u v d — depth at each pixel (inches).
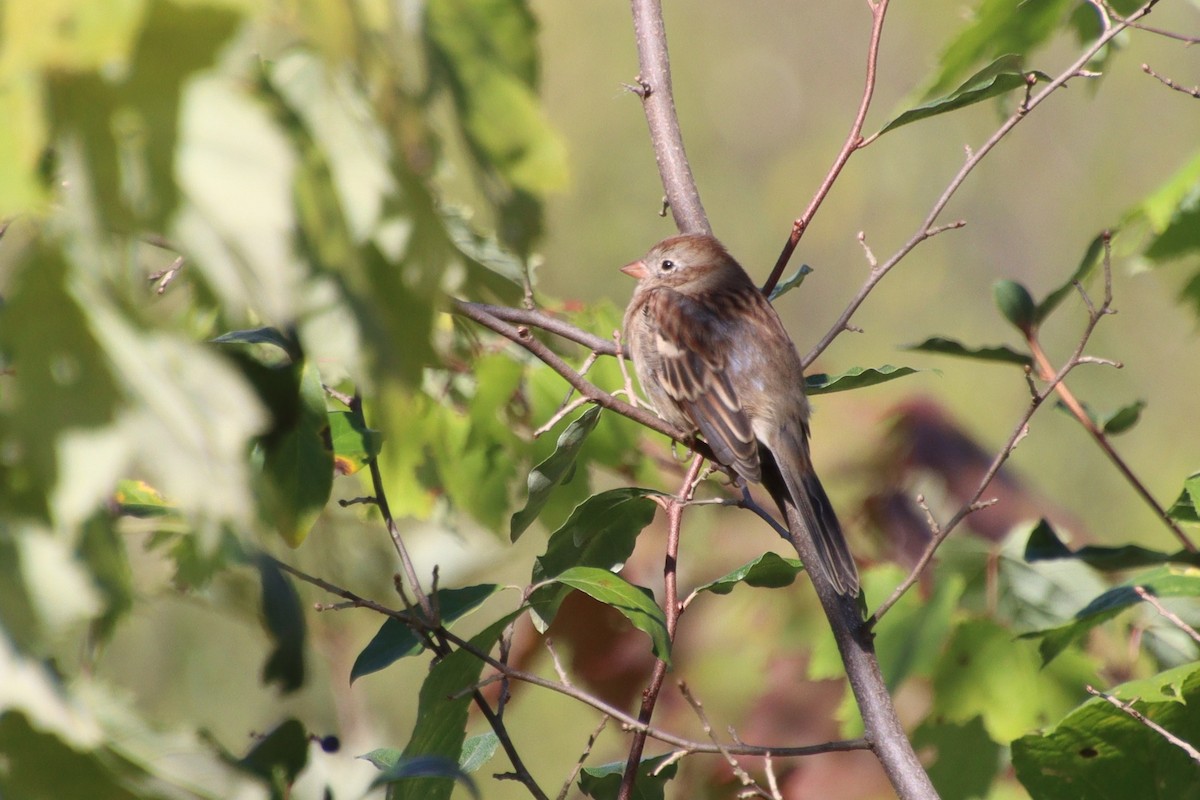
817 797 290.8
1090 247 276.4
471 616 538.9
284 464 190.1
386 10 91.5
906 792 220.2
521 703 577.3
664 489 339.0
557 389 317.4
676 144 280.5
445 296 96.4
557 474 237.3
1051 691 289.4
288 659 136.3
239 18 83.4
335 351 91.2
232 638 467.2
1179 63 1022.4
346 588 240.1
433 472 313.6
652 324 363.6
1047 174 1125.7
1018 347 964.0
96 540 96.7
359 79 94.9
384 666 221.9
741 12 1306.6
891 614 297.6
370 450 220.1
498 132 96.5
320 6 87.4
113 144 84.4
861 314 1154.7
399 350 94.0
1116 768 224.7
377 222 92.4
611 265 1015.0
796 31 1300.4
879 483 338.3
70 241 87.5
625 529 246.2
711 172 1270.9
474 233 215.3
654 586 327.6
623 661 313.9
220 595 178.4
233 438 90.4
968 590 296.4
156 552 184.2
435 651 212.2
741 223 1247.5
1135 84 1040.2
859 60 1291.8
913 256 1158.3
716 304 366.6
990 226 1147.9
